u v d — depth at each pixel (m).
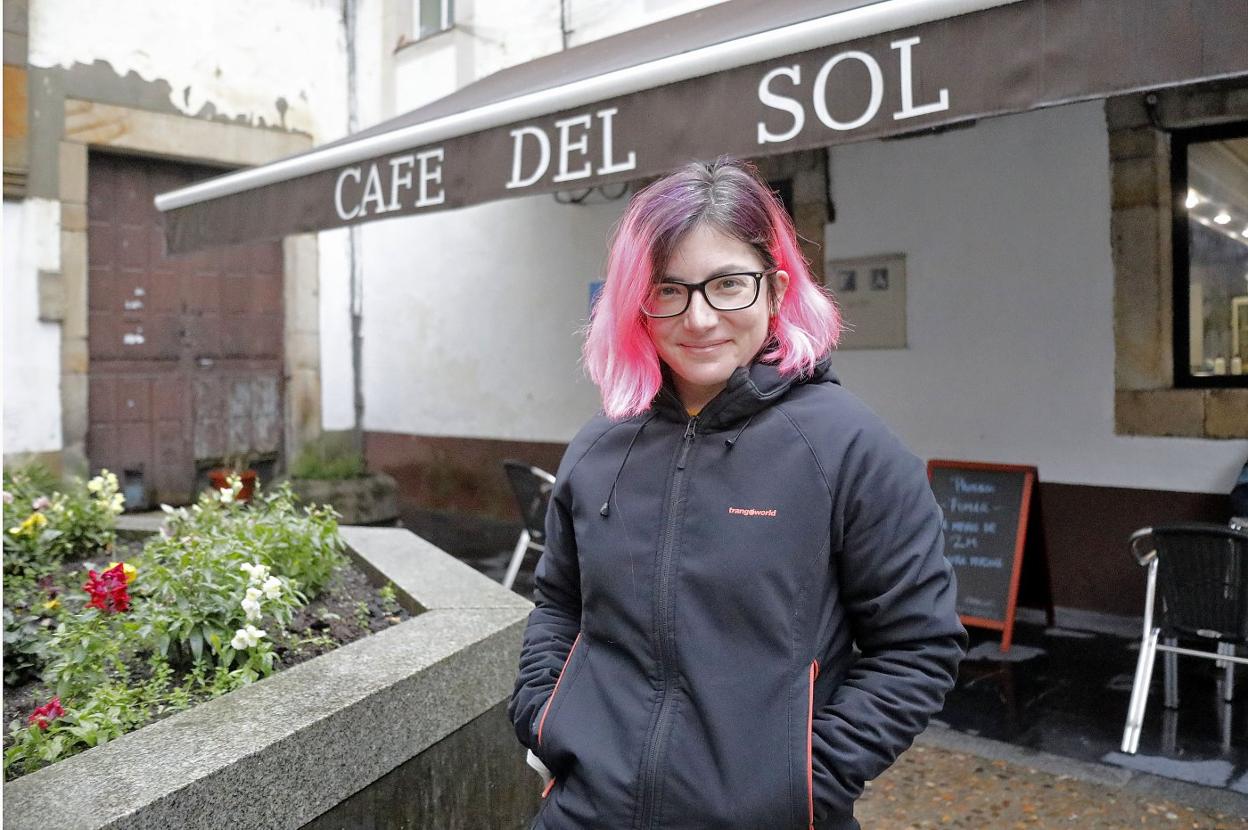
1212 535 3.49
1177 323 5.10
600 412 1.60
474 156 4.08
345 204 4.75
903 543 1.29
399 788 2.34
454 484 8.84
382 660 2.50
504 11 8.04
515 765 2.88
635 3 7.14
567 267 7.88
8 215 7.35
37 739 2.16
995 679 4.40
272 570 3.34
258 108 8.79
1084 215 5.26
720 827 1.25
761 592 1.29
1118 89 2.46
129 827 1.67
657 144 3.42
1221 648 4.09
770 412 1.38
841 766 1.25
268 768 1.96
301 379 9.29
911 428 5.92
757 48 3.12
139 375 8.39
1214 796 3.22
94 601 2.73
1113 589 5.28
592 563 1.43
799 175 6.22
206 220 5.66
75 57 7.66
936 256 5.76
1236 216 4.89
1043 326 5.42
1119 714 3.96
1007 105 2.64
